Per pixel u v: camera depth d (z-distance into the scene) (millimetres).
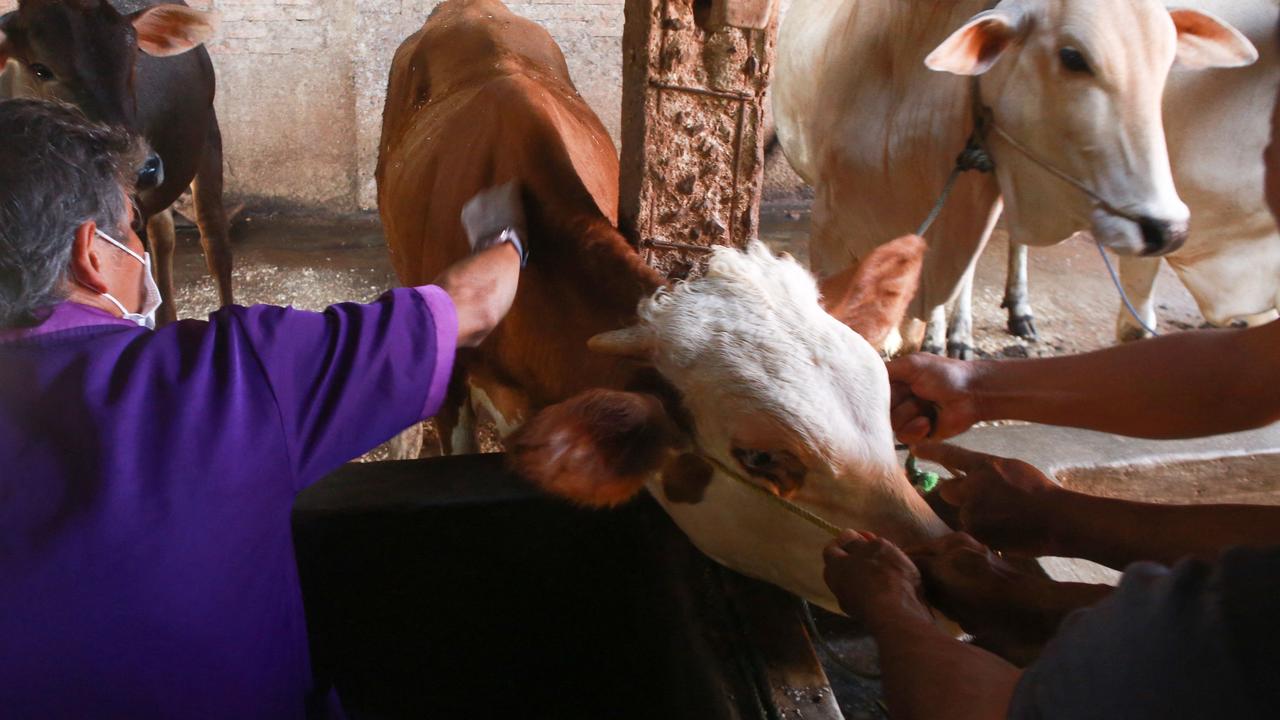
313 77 6688
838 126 3795
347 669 2312
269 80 6645
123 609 1232
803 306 1800
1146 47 3029
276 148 6836
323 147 6883
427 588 2244
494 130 2766
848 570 1506
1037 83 3150
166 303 5027
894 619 1349
